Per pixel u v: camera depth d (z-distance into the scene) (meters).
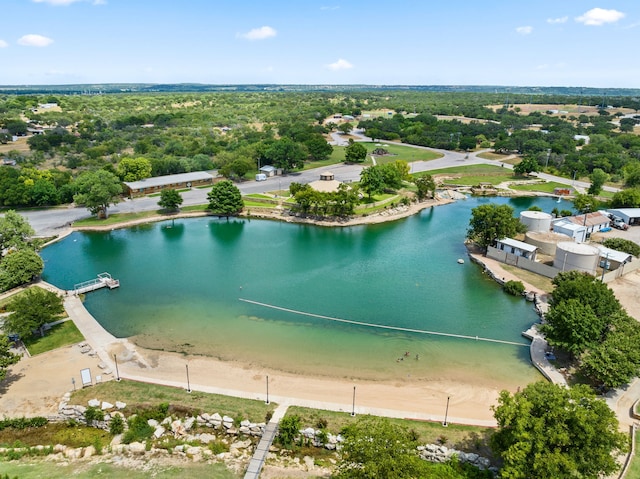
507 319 80.62
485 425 53.38
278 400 57.56
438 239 124.44
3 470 46.34
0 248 99.88
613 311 67.00
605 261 95.31
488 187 182.88
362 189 156.75
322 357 68.38
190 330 75.81
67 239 123.12
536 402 43.69
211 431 53.06
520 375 64.25
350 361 67.38
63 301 83.81
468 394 59.97
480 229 111.88
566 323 62.88
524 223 121.31
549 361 66.38
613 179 189.50
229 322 78.69
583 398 43.50
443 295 89.94
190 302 86.12
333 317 80.81
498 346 71.94
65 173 166.88
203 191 168.62
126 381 60.81
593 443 40.00
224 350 69.81
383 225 137.62
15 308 69.31
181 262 107.06
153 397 57.22
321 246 118.94
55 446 50.47
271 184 176.62
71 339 71.50
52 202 148.88
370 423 44.50
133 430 52.12
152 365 65.19
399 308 84.38
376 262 107.56
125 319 79.38
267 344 71.75
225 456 49.09
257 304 85.56
